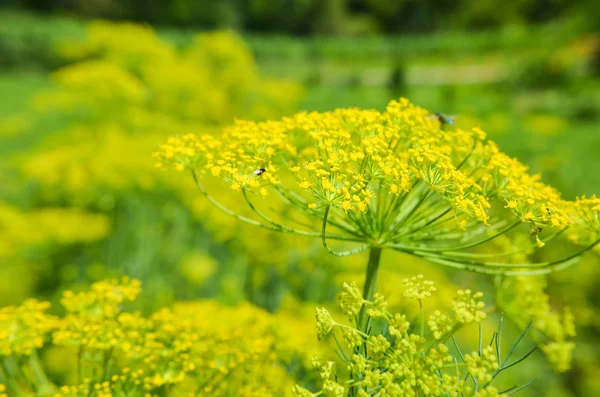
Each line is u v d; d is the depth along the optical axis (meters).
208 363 2.07
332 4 80.56
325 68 51.06
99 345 1.99
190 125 7.24
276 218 3.95
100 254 5.71
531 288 2.08
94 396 1.99
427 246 2.07
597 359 5.45
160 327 2.18
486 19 84.00
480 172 2.10
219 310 2.51
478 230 2.13
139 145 6.16
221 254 5.38
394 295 2.95
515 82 31.58
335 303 3.42
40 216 5.60
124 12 60.62
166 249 5.51
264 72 45.72
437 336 1.53
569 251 5.05
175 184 5.49
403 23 90.62
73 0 58.03
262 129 2.05
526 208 1.88
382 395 1.53
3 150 9.52
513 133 9.73
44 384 2.20
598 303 5.22
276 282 4.15
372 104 20.98
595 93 28.16
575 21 50.00
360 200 1.78
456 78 41.91
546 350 1.91
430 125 2.12
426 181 1.76
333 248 4.21
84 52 8.77
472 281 6.20
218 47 8.31
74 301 2.17
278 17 76.19
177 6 61.88
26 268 5.34
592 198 1.87
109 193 6.17
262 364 2.19
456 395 1.54
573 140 14.43
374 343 1.61
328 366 1.64
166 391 2.15
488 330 4.23
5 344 2.01
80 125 7.87
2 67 34.50
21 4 57.66
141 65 8.36
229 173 1.89
